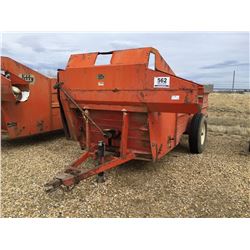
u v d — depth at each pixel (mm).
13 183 3664
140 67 3316
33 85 5797
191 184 3709
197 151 5250
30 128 5820
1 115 5207
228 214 2920
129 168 4320
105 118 4008
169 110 3266
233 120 11398
